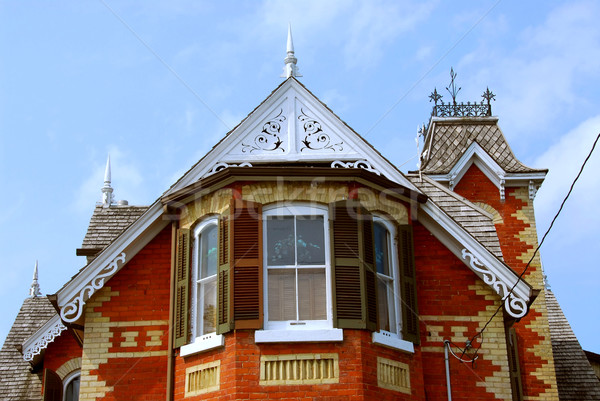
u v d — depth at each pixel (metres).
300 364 15.38
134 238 17.25
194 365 16.06
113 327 17.06
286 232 16.41
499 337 17.36
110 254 17.12
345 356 15.48
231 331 15.59
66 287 16.75
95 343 16.92
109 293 17.30
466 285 17.69
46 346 19.50
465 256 17.47
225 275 16.02
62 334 20.42
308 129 17.36
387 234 17.33
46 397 18.97
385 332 16.30
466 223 18.77
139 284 17.39
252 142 17.25
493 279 17.17
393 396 15.80
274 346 15.46
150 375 16.75
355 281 16.00
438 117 26.56
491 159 24.72
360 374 15.34
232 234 16.17
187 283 16.66
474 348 17.25
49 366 20.12
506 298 17.02
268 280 16.05
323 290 16.05
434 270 17.75
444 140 26.05
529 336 22.36
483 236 18.56
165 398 16.50
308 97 17.55
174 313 16.73
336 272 15.99
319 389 15.21
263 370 15.30
